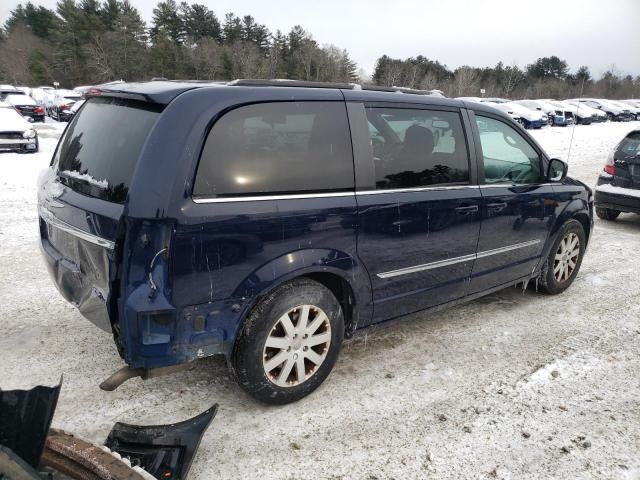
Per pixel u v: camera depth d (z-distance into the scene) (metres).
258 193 2.70
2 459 1.71
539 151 4.50
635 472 2.64
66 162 3.08
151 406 3.02
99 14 66.25
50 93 30.44
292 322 2.94
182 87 2.70
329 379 3.37
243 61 59.22
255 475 2.53
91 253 2.66
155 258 2.42
